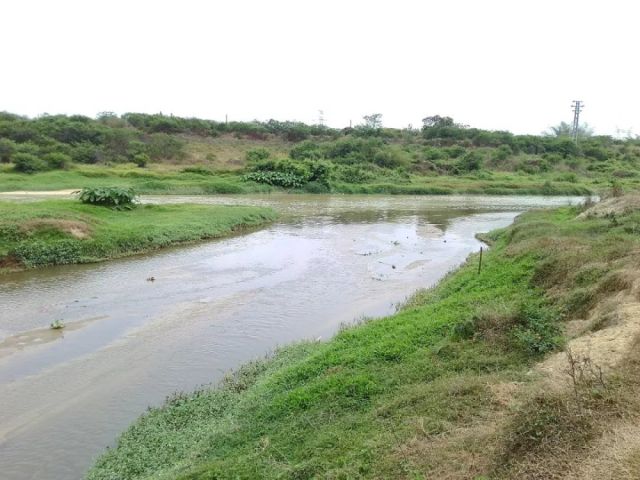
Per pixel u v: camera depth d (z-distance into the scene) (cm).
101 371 1078
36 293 1595
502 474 511
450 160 7000
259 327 1347
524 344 883
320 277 1867
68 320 1367
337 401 795
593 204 2716
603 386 599
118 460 760
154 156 6228
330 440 677
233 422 811
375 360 931
